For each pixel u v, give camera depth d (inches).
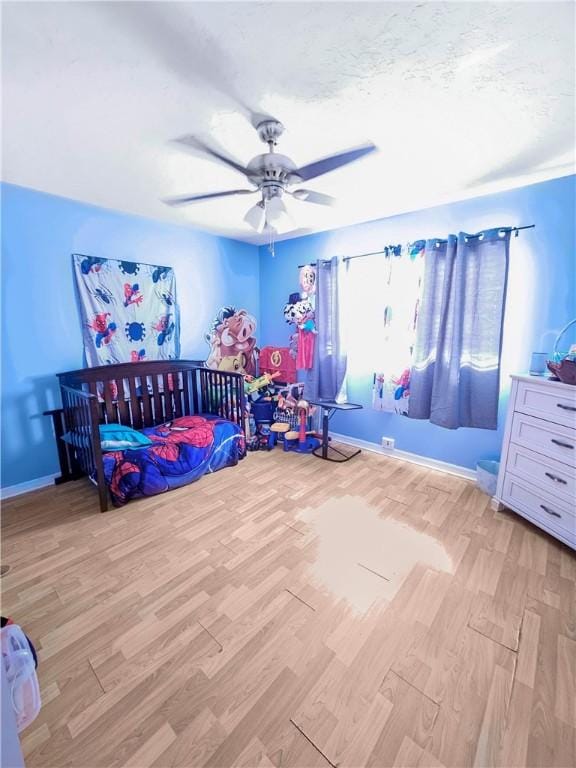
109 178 85.0
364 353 129.0
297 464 120.6
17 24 40.3
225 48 44.8
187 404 135.6
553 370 75.2
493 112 58.9
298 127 63.3
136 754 38.8
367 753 38.9
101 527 82.0
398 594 61.7
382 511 89.4
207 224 125.5
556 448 73.7
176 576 66.2
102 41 43.3
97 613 57.6
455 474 111.7
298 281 147.4
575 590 62.8
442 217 104.6
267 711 43.0
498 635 53.6
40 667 48.3
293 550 73.9
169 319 127.3
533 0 37.9
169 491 100.0
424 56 46.4
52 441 103.7
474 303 96.8
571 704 43.8
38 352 98.6
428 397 109.1
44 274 97.4
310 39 43.4
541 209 88.5
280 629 54.6
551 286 89.1
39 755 38.6
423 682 46.4
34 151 71.6
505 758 38.4
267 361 160.1
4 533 79.6
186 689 45.6
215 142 68.1
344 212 111.6
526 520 85.0
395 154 73.4
